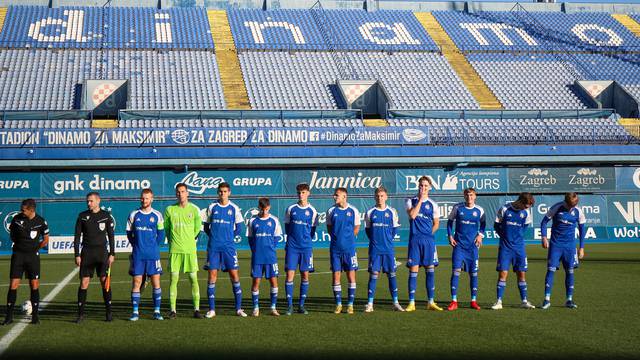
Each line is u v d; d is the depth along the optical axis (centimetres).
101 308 1162
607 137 3294
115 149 2808
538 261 2050
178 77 3628
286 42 4050
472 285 1131
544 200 3034
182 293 1377
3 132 2766
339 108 3522
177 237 1048
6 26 3903
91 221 1012
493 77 3912
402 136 3062
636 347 803
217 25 4166
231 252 1061
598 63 4147
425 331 912
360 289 1431
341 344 828
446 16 4547
